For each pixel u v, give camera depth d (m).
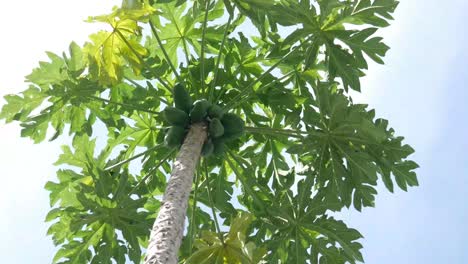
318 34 6.39
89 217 6.42
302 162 7.09
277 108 7.06
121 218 6.58
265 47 7.41
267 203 7.36
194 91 6.95
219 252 5.86
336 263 6.75
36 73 6.53
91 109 7.04
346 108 6.50
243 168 6.95
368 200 6.70
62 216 6.89
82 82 6.48
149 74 7.06
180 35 7.41
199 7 6.80
